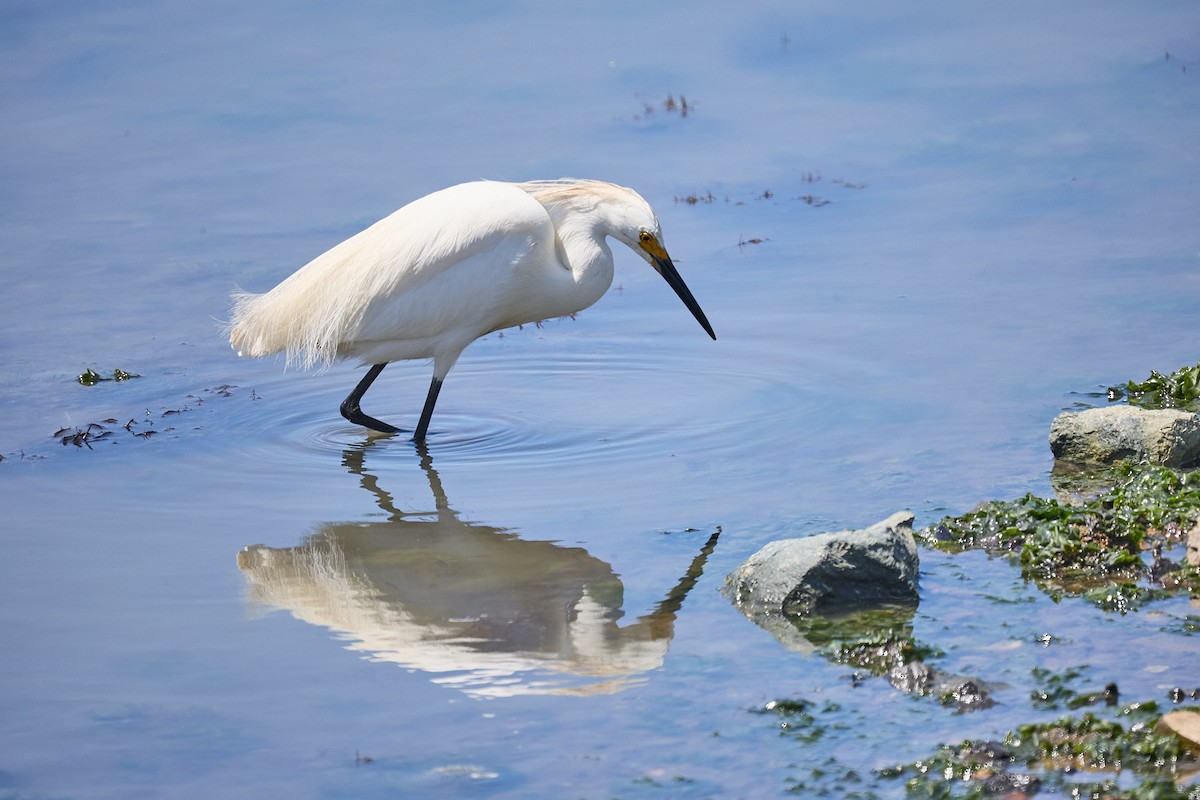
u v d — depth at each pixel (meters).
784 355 15.03
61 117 25.45
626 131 23.69
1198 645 8.34
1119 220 18.73
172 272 18.59
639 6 30.97
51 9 30.69
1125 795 6.74
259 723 8.02
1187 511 9.98
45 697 8.41
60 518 11.54
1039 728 7.38
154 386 15.25
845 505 11.03
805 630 8.92
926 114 24.11
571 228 13.86
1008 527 10.17
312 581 10.14
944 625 8.84
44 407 14.60
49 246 19.70
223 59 28.20
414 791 7.25
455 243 13.18
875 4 30.55
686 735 7.70
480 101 25.58
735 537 10.58
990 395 13.38
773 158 22.33
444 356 13.62
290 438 13.70
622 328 16.44
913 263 17.75
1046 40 27.88
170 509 11.73
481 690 8.35
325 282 13.36
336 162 22.64
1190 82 24.81
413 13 30.88
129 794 7.34
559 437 13.25
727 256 18.52
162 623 9.46
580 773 7.36
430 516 11.40
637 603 9.52
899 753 7.39
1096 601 9.03
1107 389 13.31
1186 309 15.39
